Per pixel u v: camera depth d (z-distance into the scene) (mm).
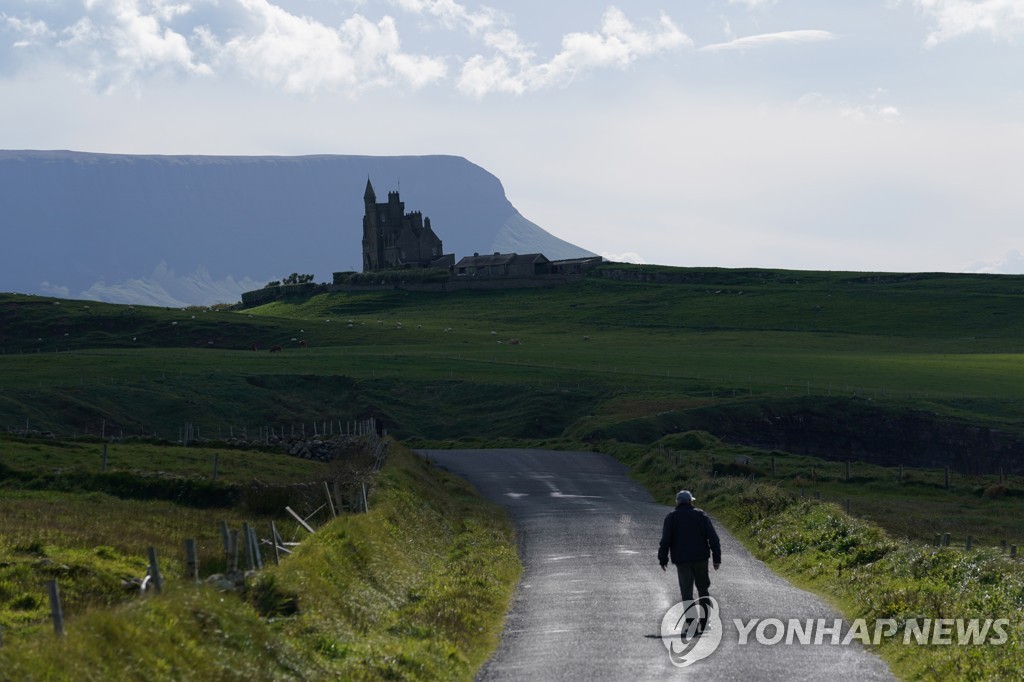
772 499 47312
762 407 125562
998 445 122125
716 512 51031
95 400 126938
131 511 52438
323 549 27594
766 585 30625
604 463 85562
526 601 28953
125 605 19156
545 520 51500
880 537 34844
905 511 67500
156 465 66062
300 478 63344
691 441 96375
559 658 21531
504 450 97750
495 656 22328
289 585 23594
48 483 60344
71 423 119188
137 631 17453
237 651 18984
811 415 125188
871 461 121312
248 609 21172
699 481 61719
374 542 31719
